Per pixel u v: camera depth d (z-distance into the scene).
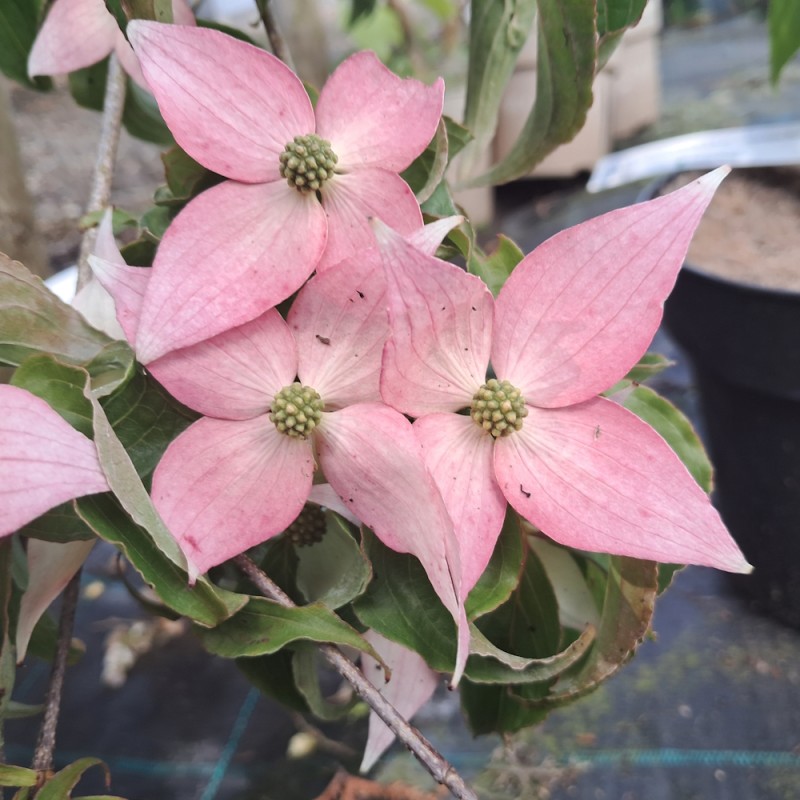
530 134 0.24
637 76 1.00
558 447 0.17
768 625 0.49
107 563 0.52
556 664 0.17
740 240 0.46
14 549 0.19
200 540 0.16
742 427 0.44
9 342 0.18
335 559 0.19
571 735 0.43
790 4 0.31
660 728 0.43
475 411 0.16
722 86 1.14
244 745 0.43
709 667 0.46
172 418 0.18
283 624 0.17
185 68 0.17
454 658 0.17
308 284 0.17
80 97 0.29
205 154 0.17
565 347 0.17
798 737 0.42
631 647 0.18
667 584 0.20
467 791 0.15
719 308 0.40
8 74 0.28
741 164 0.51
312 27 0.51
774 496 0.45
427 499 0.15
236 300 0.16
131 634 0.49
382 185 0.17
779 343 0.39
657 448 0.16
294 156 0.17
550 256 0.16
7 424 0.14
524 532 0.18
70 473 0.14
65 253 0.78
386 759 0.42
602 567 0.20
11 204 0.30
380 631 0.17
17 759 0.42
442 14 0.71
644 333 0.16
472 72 0.26
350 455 0.16
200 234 0.17
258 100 0.17
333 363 0.17
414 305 0.15
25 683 0.47
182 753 0.43
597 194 0.86
